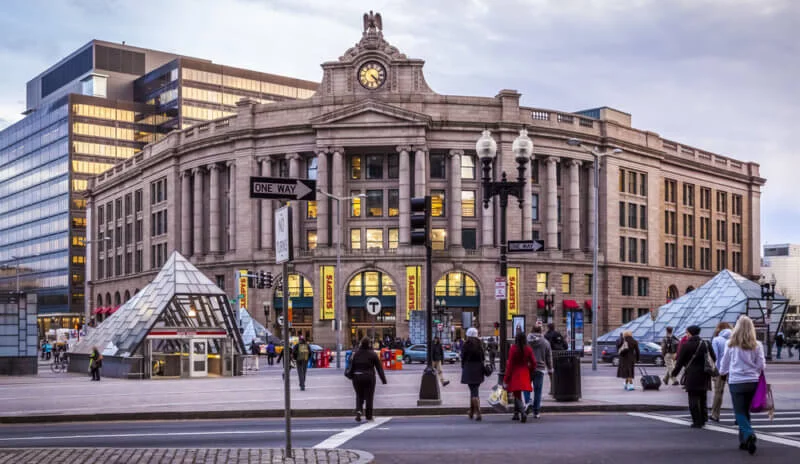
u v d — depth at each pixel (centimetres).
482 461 1442
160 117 15775
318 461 1402
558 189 9106
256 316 8800
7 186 18100
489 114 8550
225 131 9175
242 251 8919
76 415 2266
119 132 15725
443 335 7125
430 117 8281
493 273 8400
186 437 1830
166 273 4844
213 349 4744
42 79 19112
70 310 15212
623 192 9638
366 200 8575
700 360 1878
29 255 16925
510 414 2292
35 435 1912
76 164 15325
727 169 11481
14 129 17788
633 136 9744
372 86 8556
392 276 8288
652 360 5744
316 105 8588
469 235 8569
